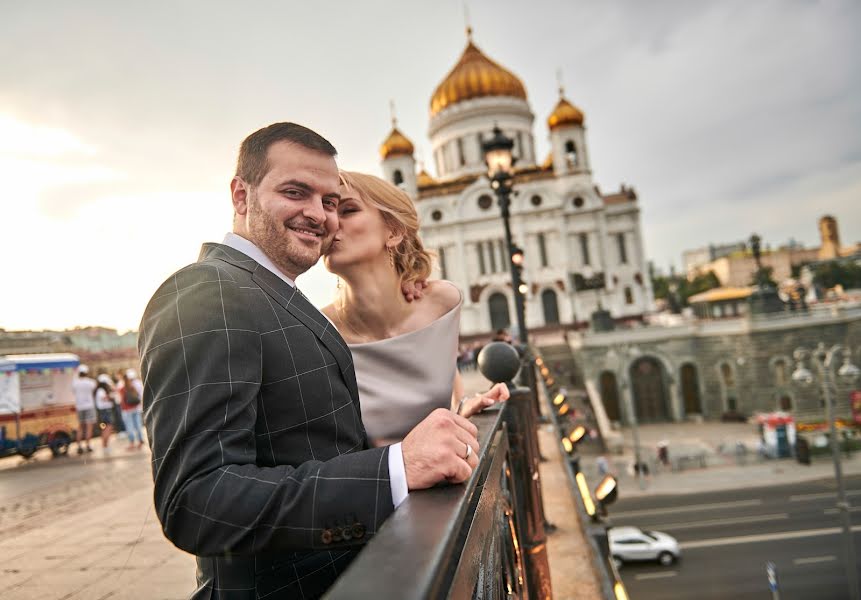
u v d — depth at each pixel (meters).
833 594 17.69
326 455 1.31
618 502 27.47
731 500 26.44
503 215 9.86
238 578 1.23
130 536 2.71
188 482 0.99
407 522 0.75
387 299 2.22
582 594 3.86
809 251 118.44
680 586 19.12
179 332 1.09
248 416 1.12
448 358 2.18
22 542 2.78
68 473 5.95
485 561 1.06
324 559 1.31
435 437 1.05
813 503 25.23
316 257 1.44
